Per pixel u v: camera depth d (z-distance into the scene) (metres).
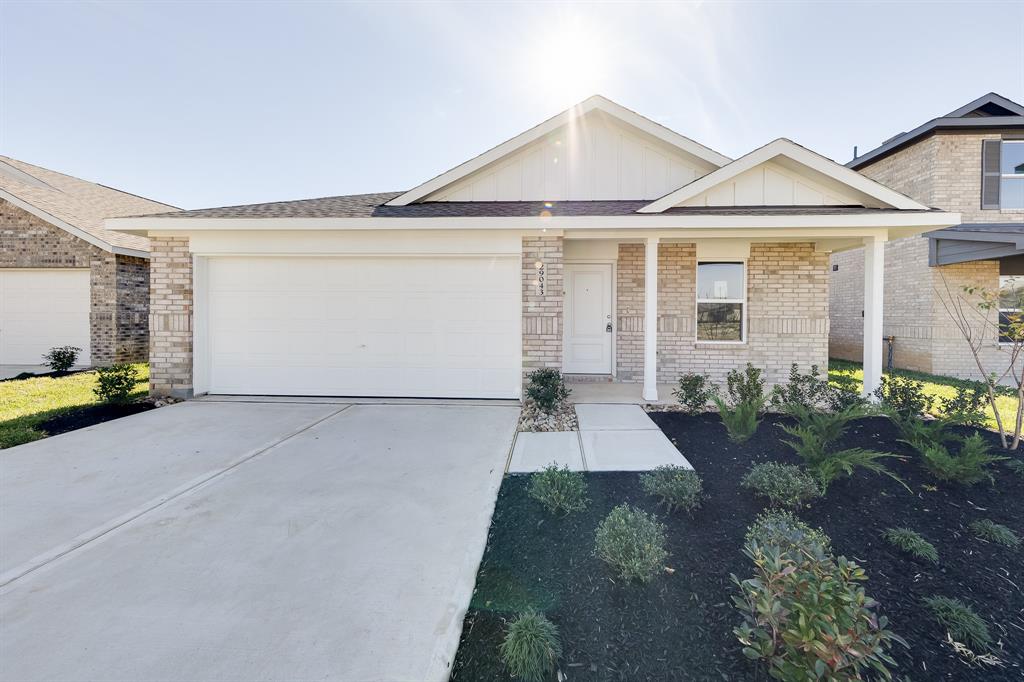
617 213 7.27
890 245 11.95
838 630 1.75
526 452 5.01
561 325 7.27
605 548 2.63
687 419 6.42
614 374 9.24
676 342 9.03
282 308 7.66
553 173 9.00
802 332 8.77
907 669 2.01
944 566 2.75
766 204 7.45
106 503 3.68
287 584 2.62
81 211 12.51
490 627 2.28
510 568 2.78
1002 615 2.36
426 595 2.52
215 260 7.66
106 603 2.46
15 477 4.21
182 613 2.38
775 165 7.41
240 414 6.60
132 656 2.08
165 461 4.66
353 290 7.59
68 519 3.40
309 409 6.92
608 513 3.48
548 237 7.25
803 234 7.13
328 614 2.37
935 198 10.89
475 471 4.43
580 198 8.98
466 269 7.48
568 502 3.52
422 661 2.05
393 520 3.41
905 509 3.46
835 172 6.96
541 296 7.29
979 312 10.01
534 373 6.83
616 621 2.29
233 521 3.38
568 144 8.98
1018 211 10.70
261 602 2.46
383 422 6.20
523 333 7.35
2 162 13.08
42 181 13.45
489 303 7.47
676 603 2.41
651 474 4.10
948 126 10.62
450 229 7.03
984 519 3.31
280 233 7.47
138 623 2.30
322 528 3.28
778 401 6.05
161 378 7.53
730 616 2.30
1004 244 9.01
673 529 3.17
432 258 7.49
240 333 7.70
